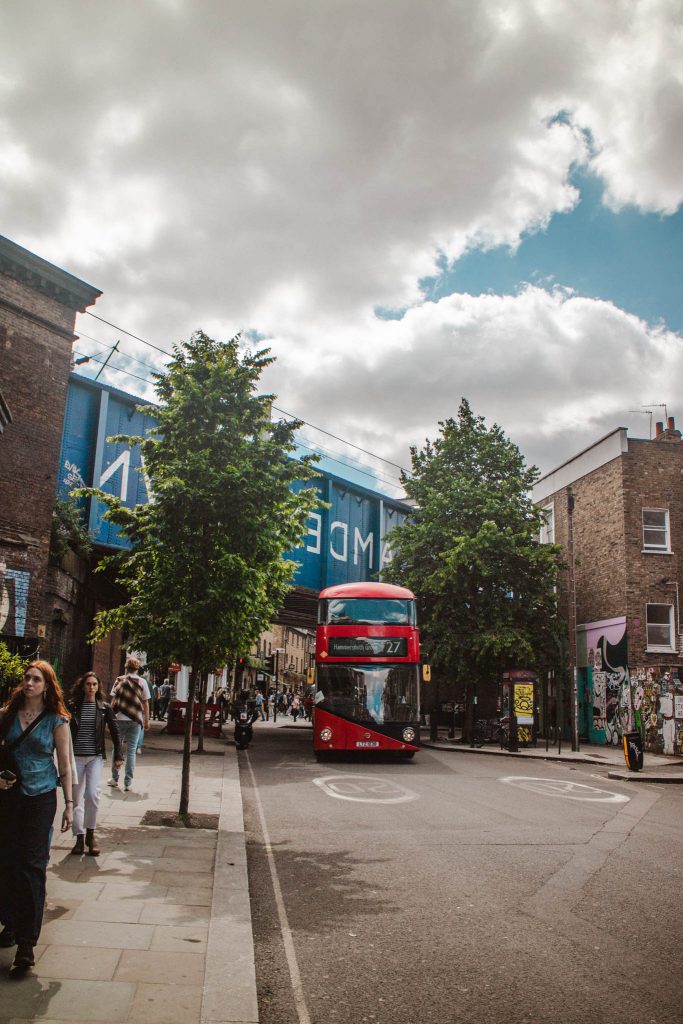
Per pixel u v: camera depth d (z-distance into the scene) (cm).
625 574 2872
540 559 2797
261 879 727
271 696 5894
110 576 2328
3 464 1647
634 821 1117
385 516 3466
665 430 3112
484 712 3900
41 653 1680
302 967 492
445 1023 409
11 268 1680
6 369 1666
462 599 2850
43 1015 377
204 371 1077
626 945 541
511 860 824
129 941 496
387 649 1973
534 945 539
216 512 984
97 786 751
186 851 785
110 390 2142
